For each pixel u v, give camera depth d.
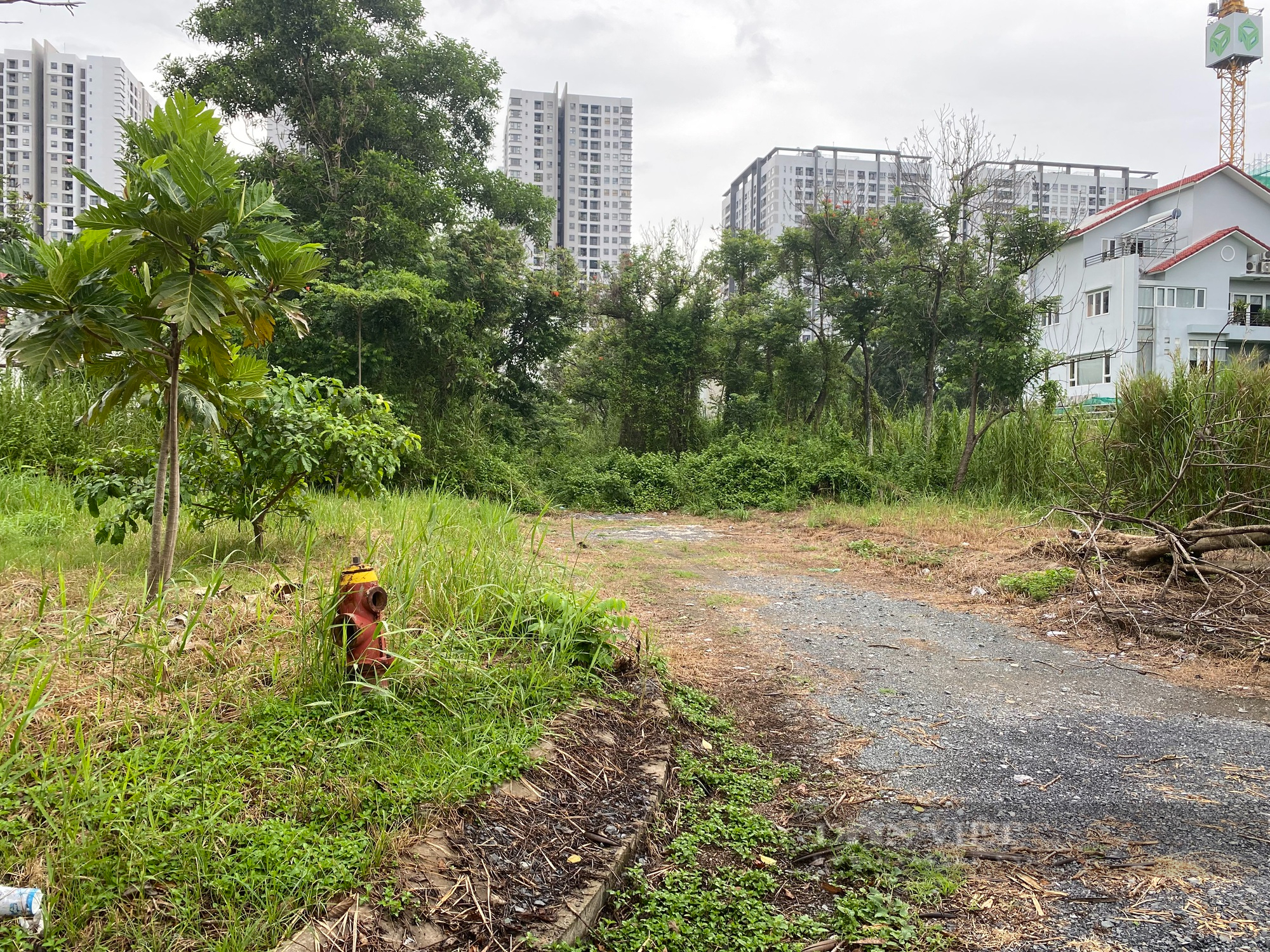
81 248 3.71
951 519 11.16
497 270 17.59
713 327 20.27
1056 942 2.45
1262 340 29.69
